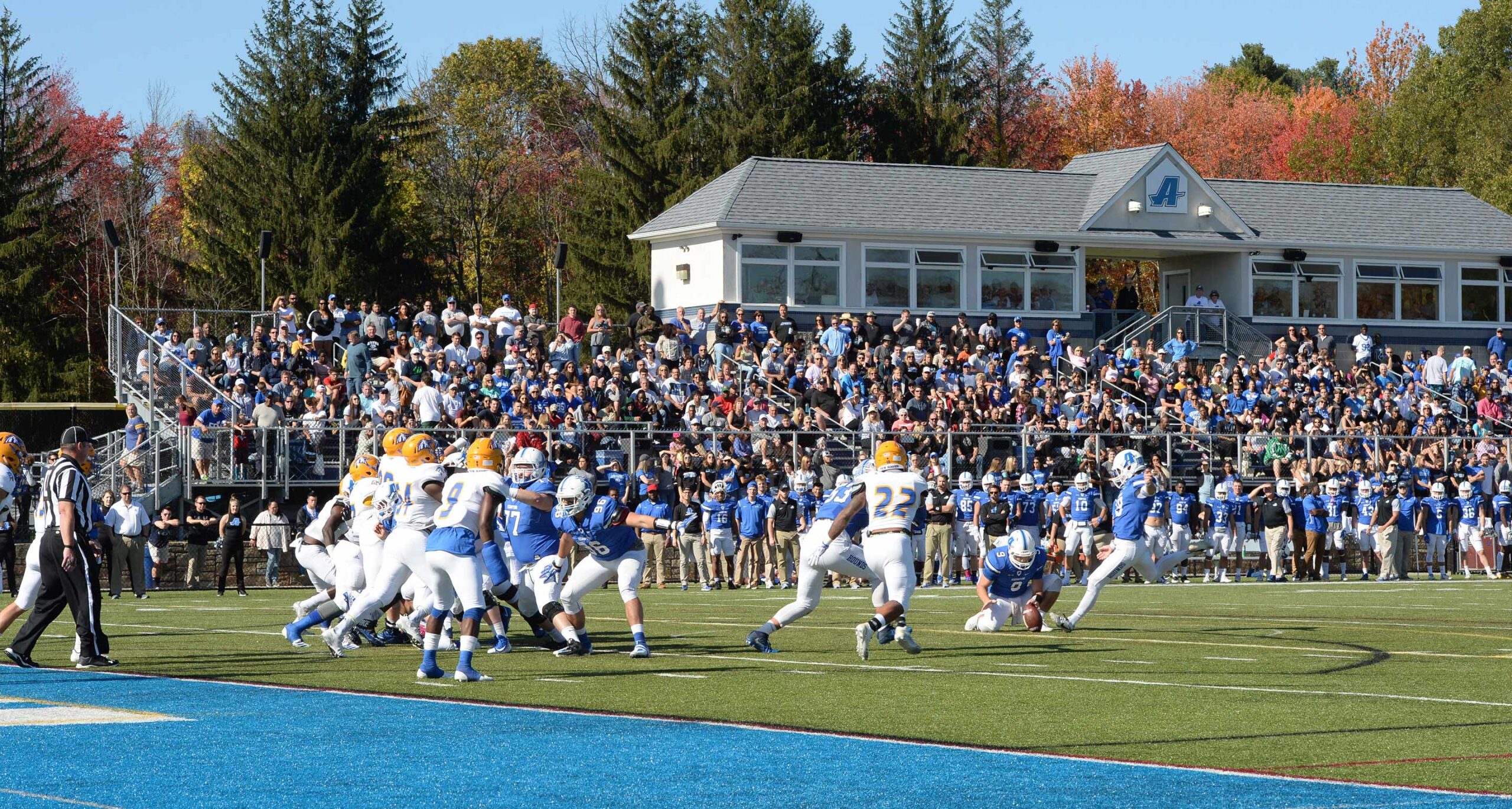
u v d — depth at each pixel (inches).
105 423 1847.9
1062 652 612.4
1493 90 2987.2
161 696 452.4
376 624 642.8
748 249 1706.4
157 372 1273.4
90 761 342.3
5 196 2444.6
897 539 571.2
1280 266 1879.9
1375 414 1611.7
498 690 471.5
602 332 1517.0
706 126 2657.5
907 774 334.3
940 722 410.9
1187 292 1941.4
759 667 544.1
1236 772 336.2
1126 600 987.9
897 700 454.3
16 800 301.0
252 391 1301.7
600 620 782.5
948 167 1860.2
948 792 315.0
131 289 2529.5
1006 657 590.6
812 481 1198.3
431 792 312.0
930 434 1333.7
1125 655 599.2
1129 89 3287.4
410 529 501.0
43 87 2613.2
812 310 1715.1
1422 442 1530.5
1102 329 1813.5
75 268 2556.6
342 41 2623.0
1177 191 1844.2
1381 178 3046.3
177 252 2817.4
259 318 1498.5
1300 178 3107.8
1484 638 687.7
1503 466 1444.4
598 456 1237.7
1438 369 1759.4
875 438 1316.4
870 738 381.1
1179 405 1524.4
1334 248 1889.8
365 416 1268.5
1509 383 1772.9
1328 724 409.7
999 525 1198.9
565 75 3189.0
